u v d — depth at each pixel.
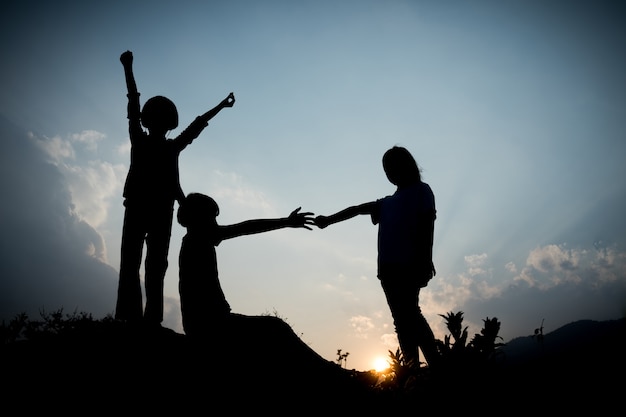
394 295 4.32
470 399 2.36
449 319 2.55
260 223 3.56
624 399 2.12
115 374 3.18
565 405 2.20
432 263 4.32
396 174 4.79
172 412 2.78
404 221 4.46
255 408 2.76
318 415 2.66
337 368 3.17
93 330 3.90
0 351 3.49
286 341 3.24
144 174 4.68
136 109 4.91
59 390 2.99
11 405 2.79
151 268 4.50
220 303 3.34
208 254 3.48
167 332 4.06
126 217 4.61
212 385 2.97
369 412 2.58
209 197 3.66
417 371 2.56
